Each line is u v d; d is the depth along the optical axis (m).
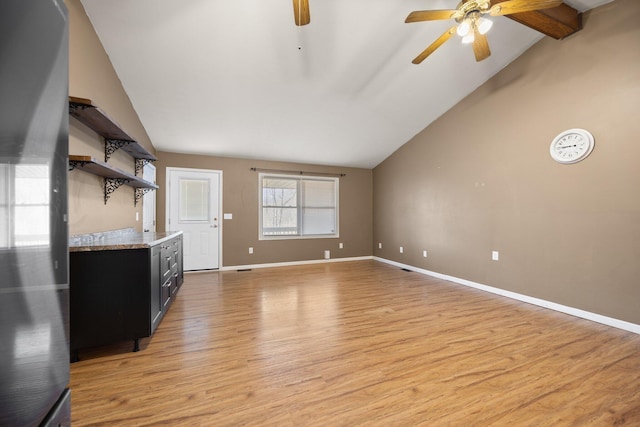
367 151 5.43
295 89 3.49
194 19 2.44
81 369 1.84
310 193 5.79
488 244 3.67
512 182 3.37
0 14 0.44
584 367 1.87
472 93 3.87
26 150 0.51
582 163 2.74
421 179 4.84
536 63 3.11
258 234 5.31
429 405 1.50
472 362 1.93
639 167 2.38
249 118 4.00
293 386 1.67
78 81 2.13
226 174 5.10
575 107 2.79
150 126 3.98
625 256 2.46
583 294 2.73
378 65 3.21
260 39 2.71
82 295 1.93
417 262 4.94
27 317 0.53
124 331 2.02
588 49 2.69
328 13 2.50
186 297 3.42
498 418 1.41
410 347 2.15
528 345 2.17
